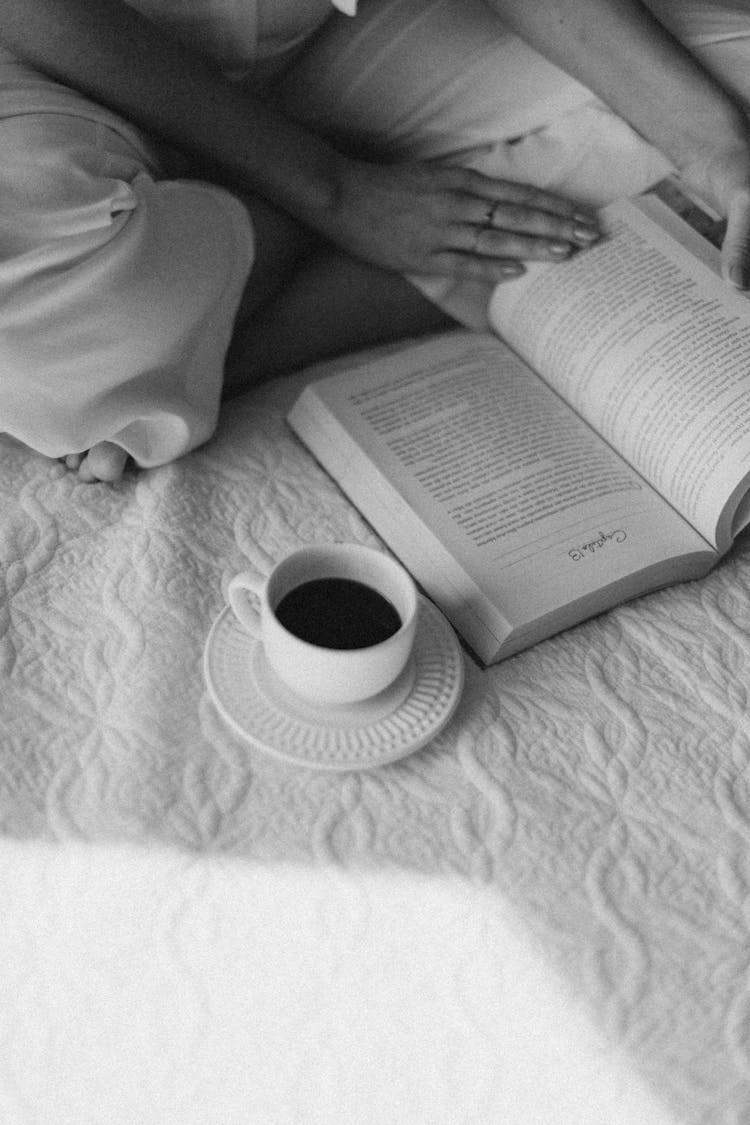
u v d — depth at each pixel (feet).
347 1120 2.18
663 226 3.51
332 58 3.63
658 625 3.00
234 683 2.63
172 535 3.06
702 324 3.22
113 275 2.87
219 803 2.54
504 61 3.61
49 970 2.30
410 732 2.59
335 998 2.30
